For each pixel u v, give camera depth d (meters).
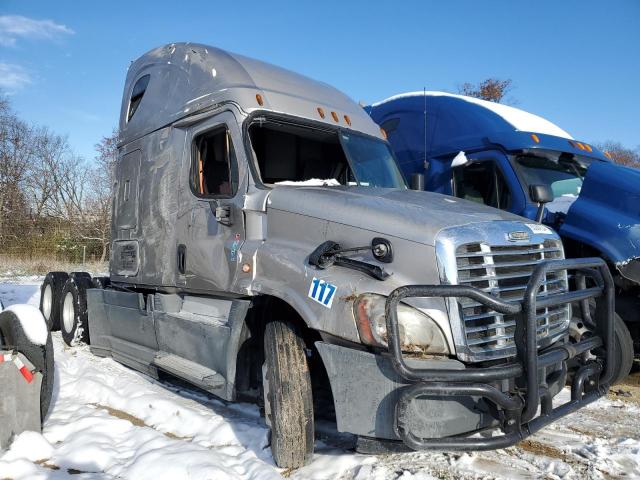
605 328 4.17
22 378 4.29
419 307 3.48
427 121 8.44
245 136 4.79
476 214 3.96
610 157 8.30
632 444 4.45
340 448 4.32
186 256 5.26
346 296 3.58
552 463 4.02
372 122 6.12
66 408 5.20
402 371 3.19
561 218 6.57
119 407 5.29
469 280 3.54
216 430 4.58
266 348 4.10
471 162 7.64
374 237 3.76
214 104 5.13
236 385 4.55
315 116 5.37
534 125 7.81
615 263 5.83
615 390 6.11
